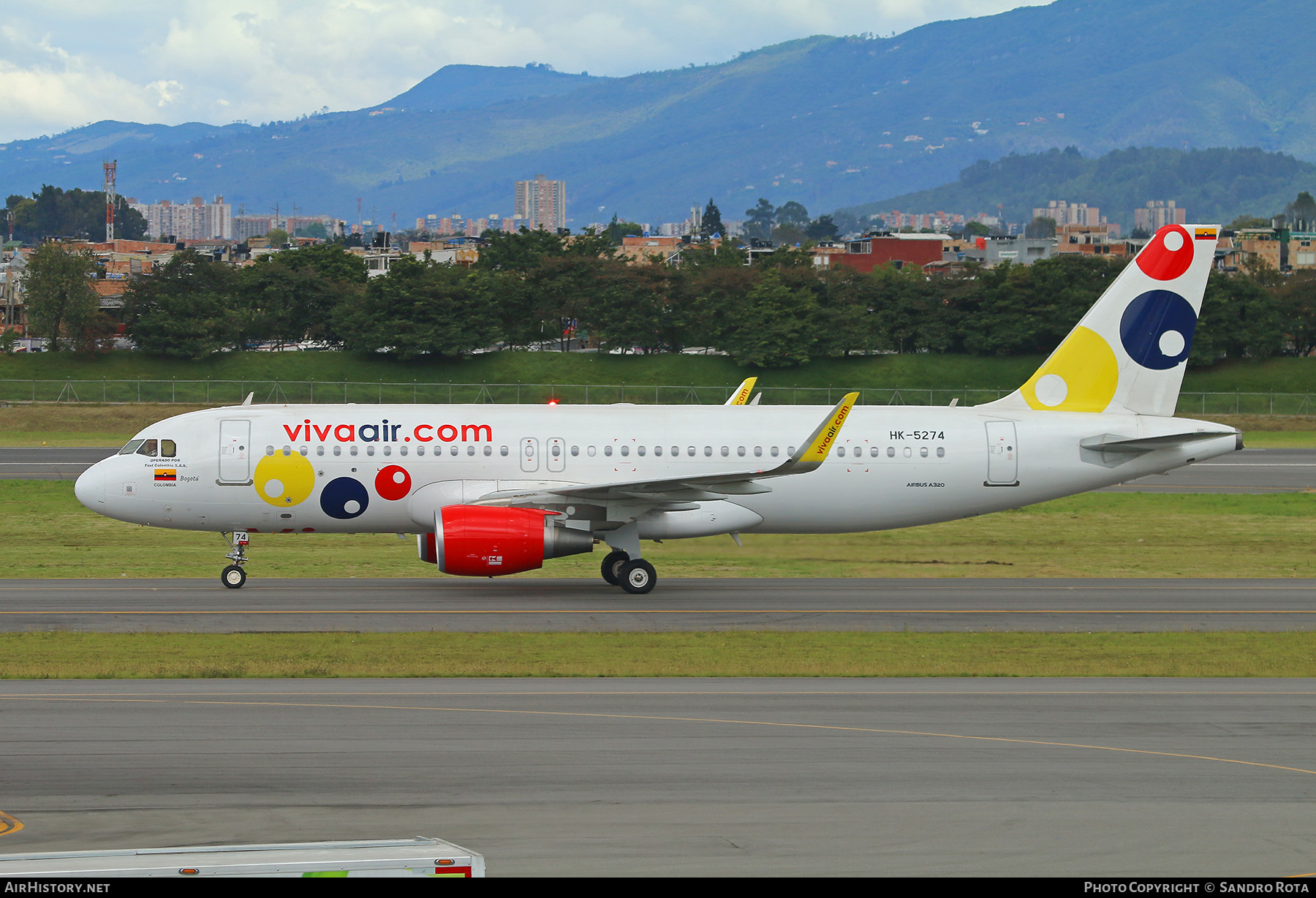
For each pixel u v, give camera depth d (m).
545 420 142.62
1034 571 158.12
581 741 73.50
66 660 95.06
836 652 103.25
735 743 73.44
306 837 56.91
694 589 140.62
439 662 96.31
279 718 78.00
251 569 153.25
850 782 66.19
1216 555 174.62
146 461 136.50
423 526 141.25
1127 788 65.69
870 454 145.38
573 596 133.62
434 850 49.00
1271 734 77.12
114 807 60.69
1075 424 149.38
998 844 57.53
